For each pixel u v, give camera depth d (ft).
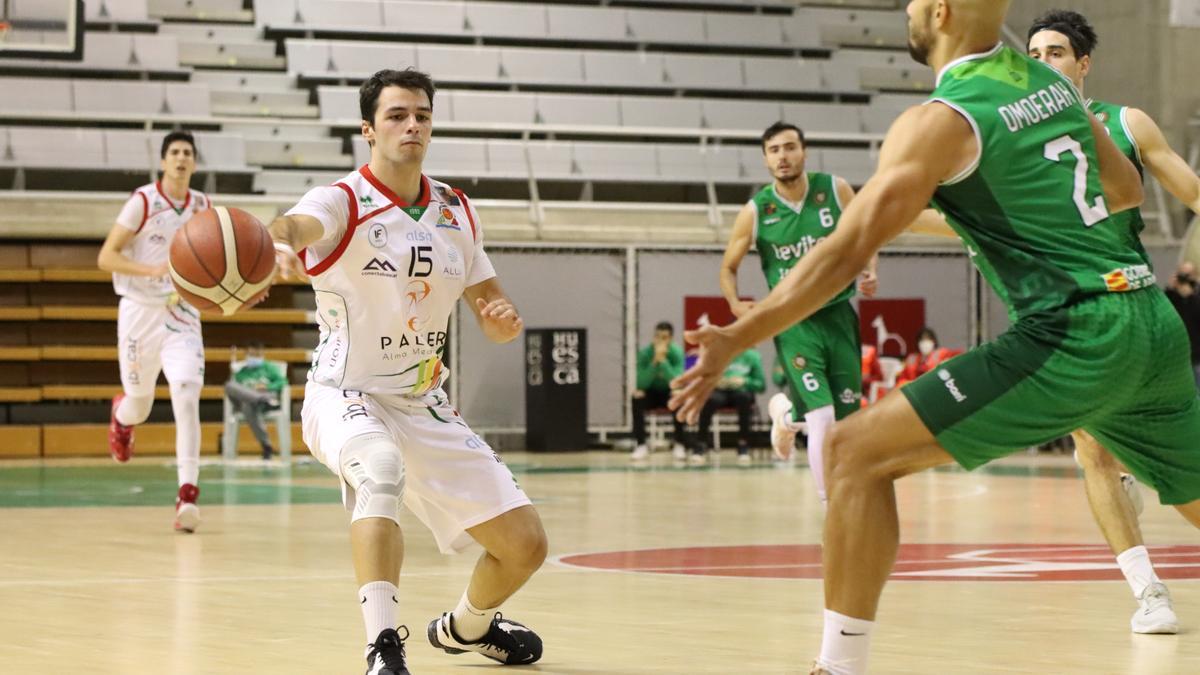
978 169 22.30
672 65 151.12
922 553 51.60
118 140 129.49
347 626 33.30
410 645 31.35
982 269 23.49
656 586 41.37
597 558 49.26
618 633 32.60
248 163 135.03
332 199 27.40
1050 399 21.88
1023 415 21.88
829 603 22.02
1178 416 23.81
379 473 25.88
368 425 26.78
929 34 23.53
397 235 27.73
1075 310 22.07
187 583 41.65
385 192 27.91
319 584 41.45
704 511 70.03
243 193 133.18
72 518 64.69
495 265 132.05
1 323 124.88
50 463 112.06
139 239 57.93
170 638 31.45
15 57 99.19
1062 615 35.76
